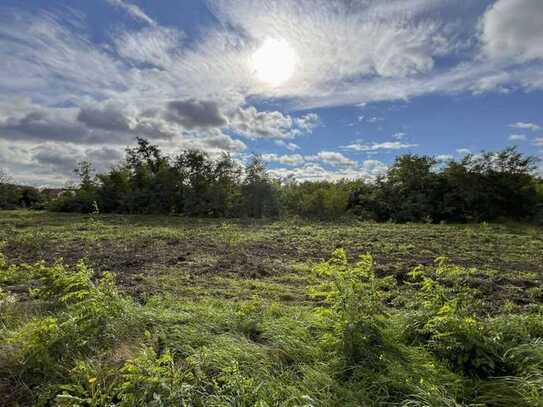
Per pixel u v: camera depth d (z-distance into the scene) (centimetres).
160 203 1803
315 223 1402
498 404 265
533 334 352
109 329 339
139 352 304
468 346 310
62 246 880
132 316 371
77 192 1981
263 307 450
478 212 1512
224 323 382
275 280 609
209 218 1642
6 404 269
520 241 982
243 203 1678
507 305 458
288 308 448
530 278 611
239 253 811
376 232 1138
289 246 905
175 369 281
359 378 288
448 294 410
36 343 307
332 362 307
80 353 310
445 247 902
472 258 778
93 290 374
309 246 910
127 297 465
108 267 670
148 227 1248
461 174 1517
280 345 334
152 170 1973
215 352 310
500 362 308
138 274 620
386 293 516
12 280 568
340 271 362
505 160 1504
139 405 241
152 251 824
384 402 261
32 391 278
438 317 334
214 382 264
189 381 270
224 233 1091
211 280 594
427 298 390
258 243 941
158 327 362
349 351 315
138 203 1827
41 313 400
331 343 327
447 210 1505
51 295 414
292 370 305
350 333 322
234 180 1789
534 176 1541
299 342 336
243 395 255
